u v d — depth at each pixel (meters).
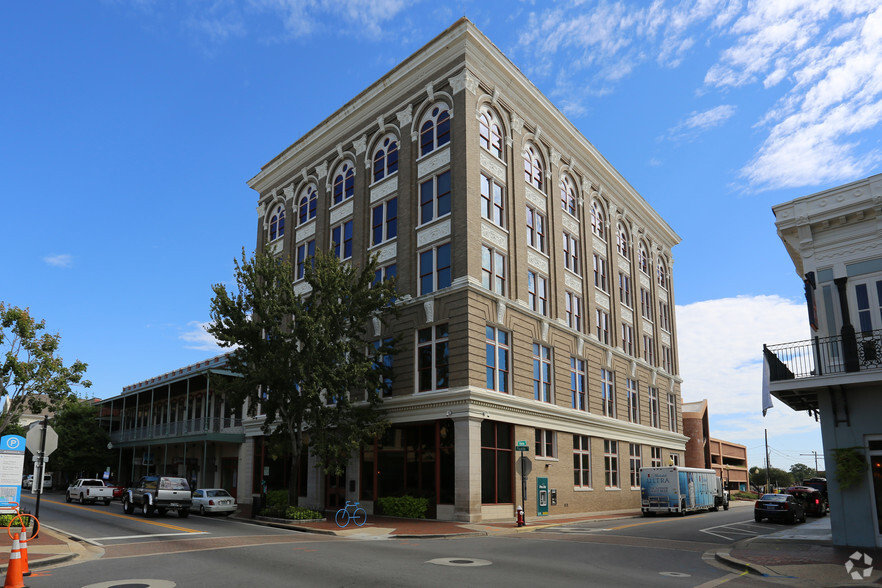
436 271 29.88
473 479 26.34
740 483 96.12
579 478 34.66
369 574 12.70
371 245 33.69
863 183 19.02
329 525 24.30
